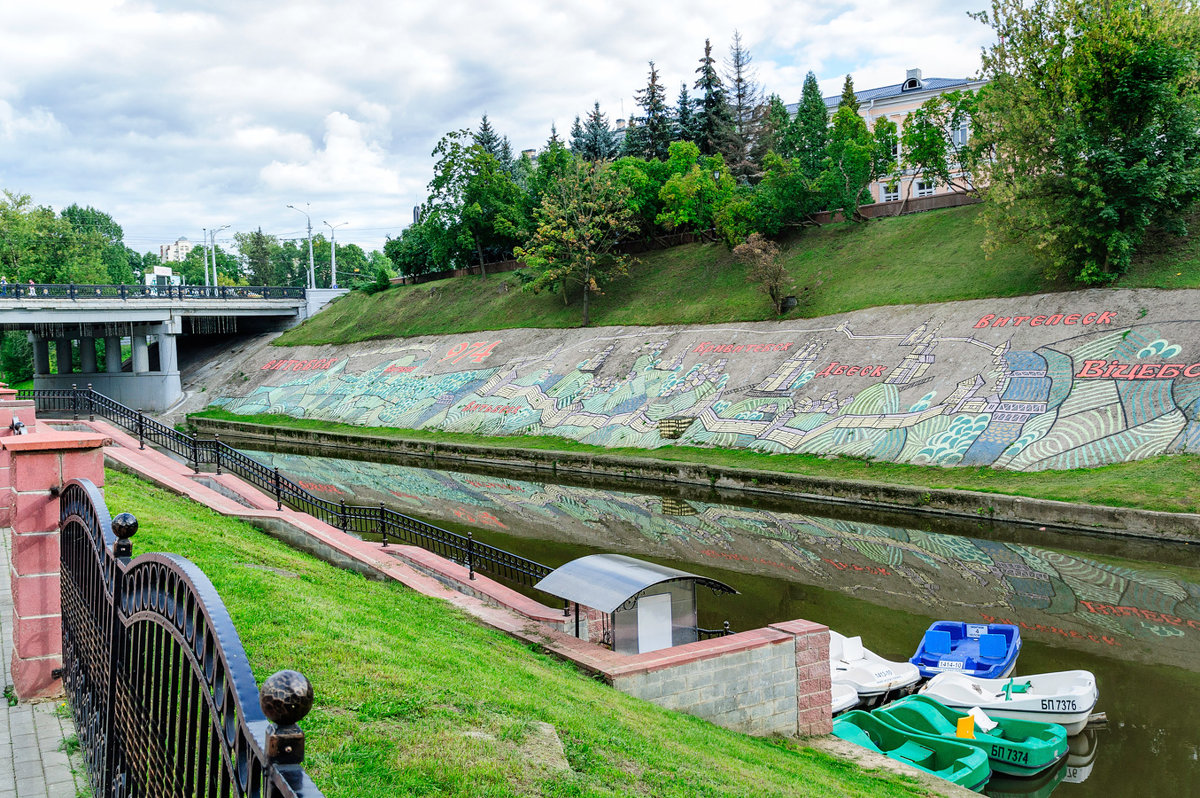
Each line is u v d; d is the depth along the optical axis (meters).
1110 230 36.94
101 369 83.19
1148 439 29.19
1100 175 36.91
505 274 72.25
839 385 39.97
